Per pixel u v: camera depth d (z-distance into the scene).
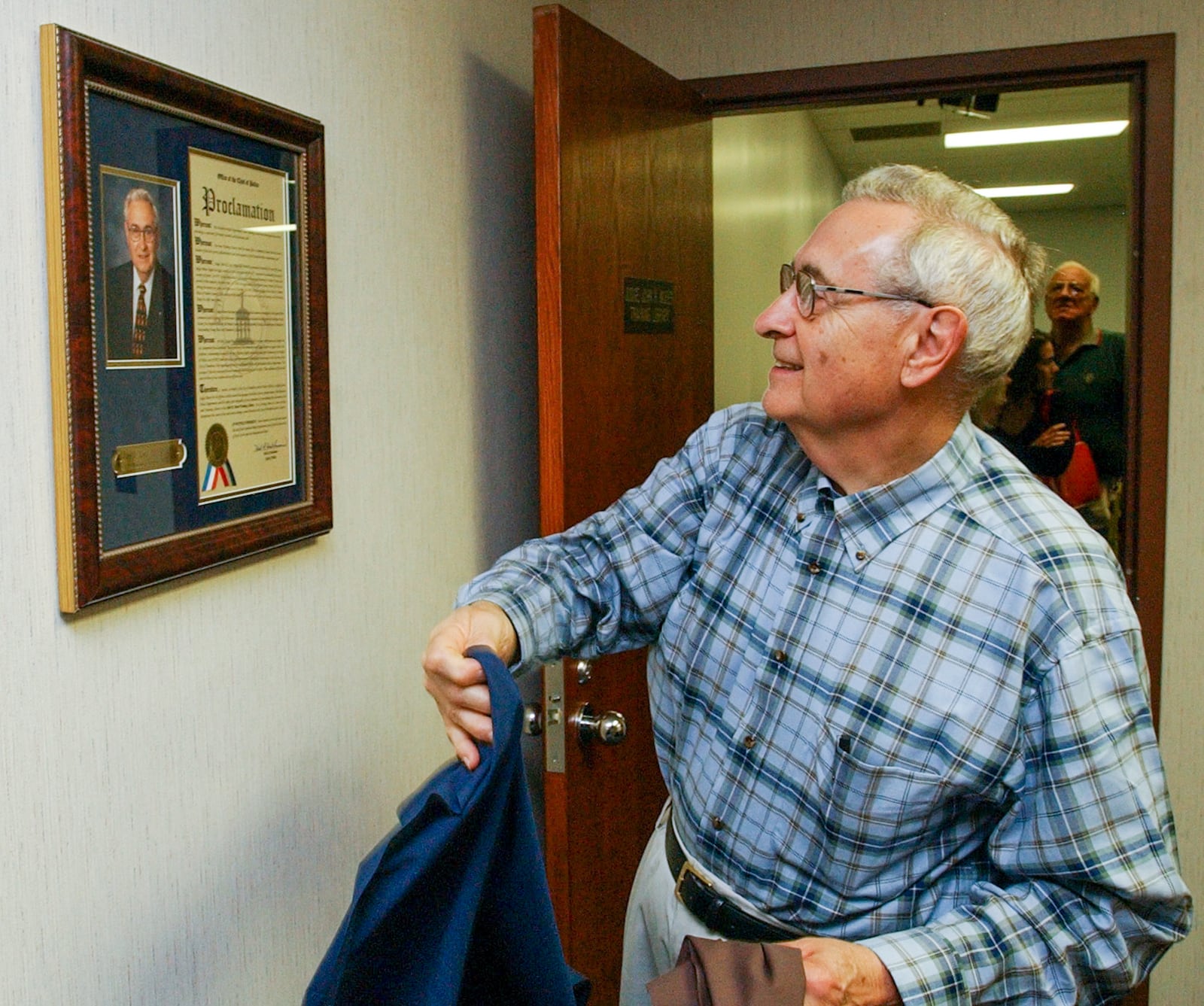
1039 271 1.14
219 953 1.19
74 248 0.93
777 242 4.57
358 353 1.45
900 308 1.02
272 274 1.23
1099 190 8.13
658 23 2.41
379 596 1.53
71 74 0.91
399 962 0.87
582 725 1.91
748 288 3.90
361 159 1.44
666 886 1.29
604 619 1.29
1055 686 1.02
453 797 0.82
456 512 1.79
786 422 1.12
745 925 1.18
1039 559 1.06
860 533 1.12
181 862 1.13
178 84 1.04
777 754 1.15
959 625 1.07
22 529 0.91
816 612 1.13
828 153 6.43
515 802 0.88
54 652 0.95
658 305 2.17
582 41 1.80
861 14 2.29
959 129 5.74
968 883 1.13
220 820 1.19
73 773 0.97
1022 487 1.14
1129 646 1.04
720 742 1.20
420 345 1.64
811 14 2.32
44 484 0.94
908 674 1.08
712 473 1.29
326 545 1.39
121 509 1.01
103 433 0.98
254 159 1.19
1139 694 1.04
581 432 1.85
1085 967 1.03
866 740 1.08
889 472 1.10
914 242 1.02
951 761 1.06
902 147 6.30
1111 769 1.01
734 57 2.37
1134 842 1.01
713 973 0.88
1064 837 1.02
